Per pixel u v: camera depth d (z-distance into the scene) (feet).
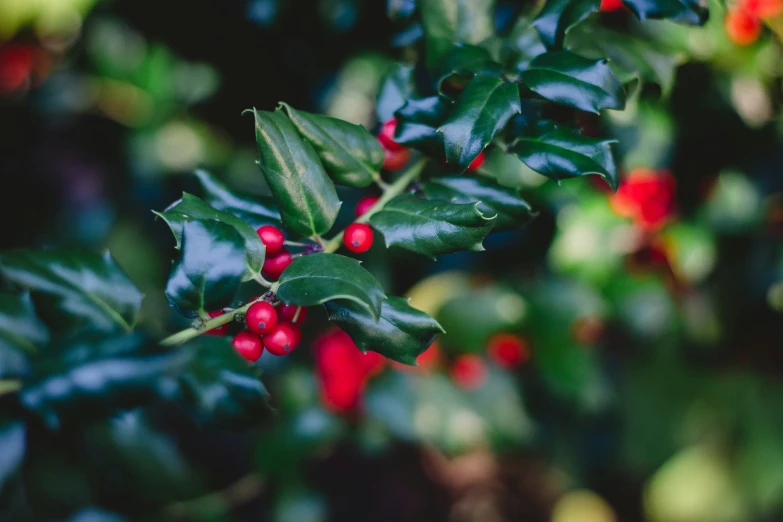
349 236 1.19
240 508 2.59
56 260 1.14
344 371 1.78
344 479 3.04
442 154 1.24
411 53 1.49
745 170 1.68
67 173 2.80
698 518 2.61
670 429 2.50
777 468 2.40
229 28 1.79
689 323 2.01
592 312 1.84
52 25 2.20
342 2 1.74
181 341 1.12
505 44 1.30
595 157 1.18
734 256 1.85
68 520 1.53
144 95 2.49
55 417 1.04
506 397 2.01
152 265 2.64
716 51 1.51
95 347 1.04
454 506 3.04
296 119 1.21
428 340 1.14
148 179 2.63
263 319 1.11
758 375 2.33
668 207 1.69
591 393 1.88
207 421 1.10
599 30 1.40
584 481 2.83
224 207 1.25
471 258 1.99
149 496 1.67
